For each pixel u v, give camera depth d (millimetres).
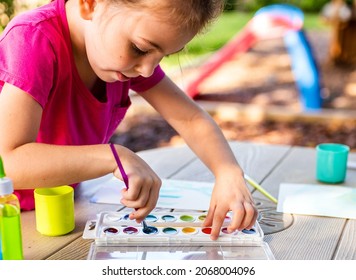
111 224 1161
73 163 1090
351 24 5527
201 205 1315
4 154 1097
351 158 1808
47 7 1295
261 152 1829
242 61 6176
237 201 1163
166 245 1086
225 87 5055
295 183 1512
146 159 1724
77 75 1303
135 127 3844
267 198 1385
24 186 1104
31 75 1137
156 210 1271
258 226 1174
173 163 1686
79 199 1343
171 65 5238
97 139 1467
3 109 1116
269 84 5195
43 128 1316
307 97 4215
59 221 1121
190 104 1468
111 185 1447
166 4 1025
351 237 1156
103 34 1132
